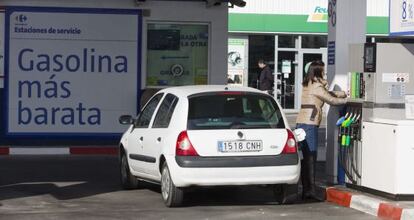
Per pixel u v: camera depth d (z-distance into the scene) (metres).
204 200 12.42
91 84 18.89
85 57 18.83
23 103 18.70
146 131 12.47
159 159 11.66
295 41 34.59
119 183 14.32
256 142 11.13
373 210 11.23
